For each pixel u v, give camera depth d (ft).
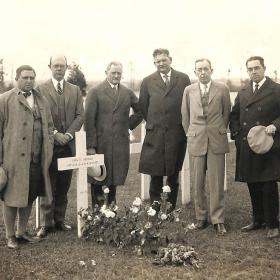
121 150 20.31
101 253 16.52
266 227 19.65
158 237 16.58
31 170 17.25
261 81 18.99
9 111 17.03
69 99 19.13
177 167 21.58
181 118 21.27
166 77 21.27
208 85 19.80
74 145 19.13
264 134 18.17
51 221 19.25
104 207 17.93
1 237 18.78
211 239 18.35
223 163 19.70
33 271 14.69
